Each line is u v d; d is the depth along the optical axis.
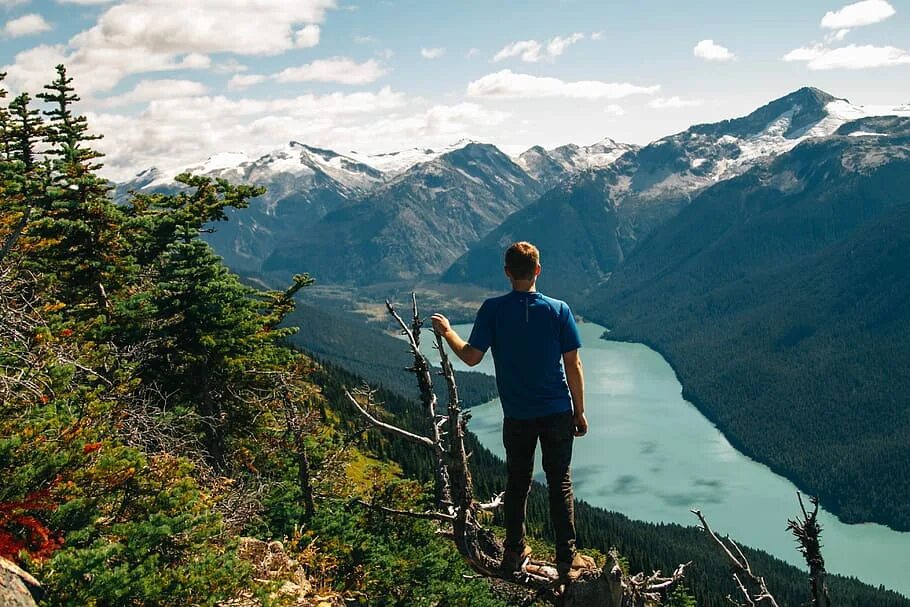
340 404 70.75
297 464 23.08
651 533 125.25
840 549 158.38
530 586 5.48
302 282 24.91
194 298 21.84
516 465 5.54
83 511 10.74
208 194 23.94
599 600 5.13
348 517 22.48
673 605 27.61
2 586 8.55
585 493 170.50
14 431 10.60
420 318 5.52
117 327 20.36
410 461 79.94
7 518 9.75
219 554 11.97
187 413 19.38
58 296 20.83
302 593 13.96
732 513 160.50
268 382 23.84
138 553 10.52
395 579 23.59
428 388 5.50
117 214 21.80
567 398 5.57
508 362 5.53
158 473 12.77
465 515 5.41
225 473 21.56
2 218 18.55
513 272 5.66
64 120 24.02
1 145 23.48
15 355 11.95
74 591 9.43
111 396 15.34
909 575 140.12
